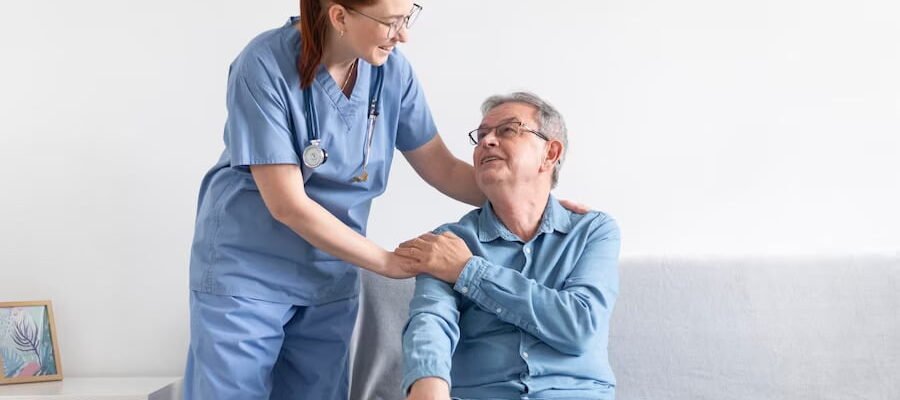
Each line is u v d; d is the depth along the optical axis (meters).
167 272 2.54
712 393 2.08
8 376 2.41
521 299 1.75
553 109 1.94
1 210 2.55
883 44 2.37
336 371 2.03
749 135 2.40
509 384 1.78
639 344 2.12
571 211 1.99
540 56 2.46
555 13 2.46
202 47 2.54
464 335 1.87
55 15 2.56
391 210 2.48
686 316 2.12
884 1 2.37
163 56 2.54
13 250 2.55
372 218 2.49
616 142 2.44
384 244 2.49
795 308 2.10
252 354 1.84
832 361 2.07
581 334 1.74
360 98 1.86
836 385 2.06
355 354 2.20
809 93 2.39
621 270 2.16
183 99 2.54
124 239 2.55
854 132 2.38
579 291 1.79
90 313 2.56
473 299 1.80
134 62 2.55
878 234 2.37
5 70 2.56
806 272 2.11
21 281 2.55
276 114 1.76
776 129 2.40
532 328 1.76
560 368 1.78
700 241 2.42
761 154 2.40
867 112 2.38
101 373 2.55
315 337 1.98
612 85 2.44
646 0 2.43
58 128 2.55
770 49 2.40
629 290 2.15
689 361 2.11
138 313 2.55
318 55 1.77
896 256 2.10
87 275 2.55
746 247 2.40
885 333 2.07
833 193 2.38
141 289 2.55
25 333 2.46
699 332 2.11
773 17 2.40
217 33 2.54
